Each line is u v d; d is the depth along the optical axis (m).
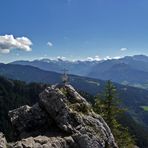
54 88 28.55
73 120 25.83
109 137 26.09
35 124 27.28
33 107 28.33
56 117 26.23
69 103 27.41
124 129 49.84
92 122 26.08
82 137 23.83
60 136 24.50
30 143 22.19
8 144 22.50
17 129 27.53
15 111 28.98
